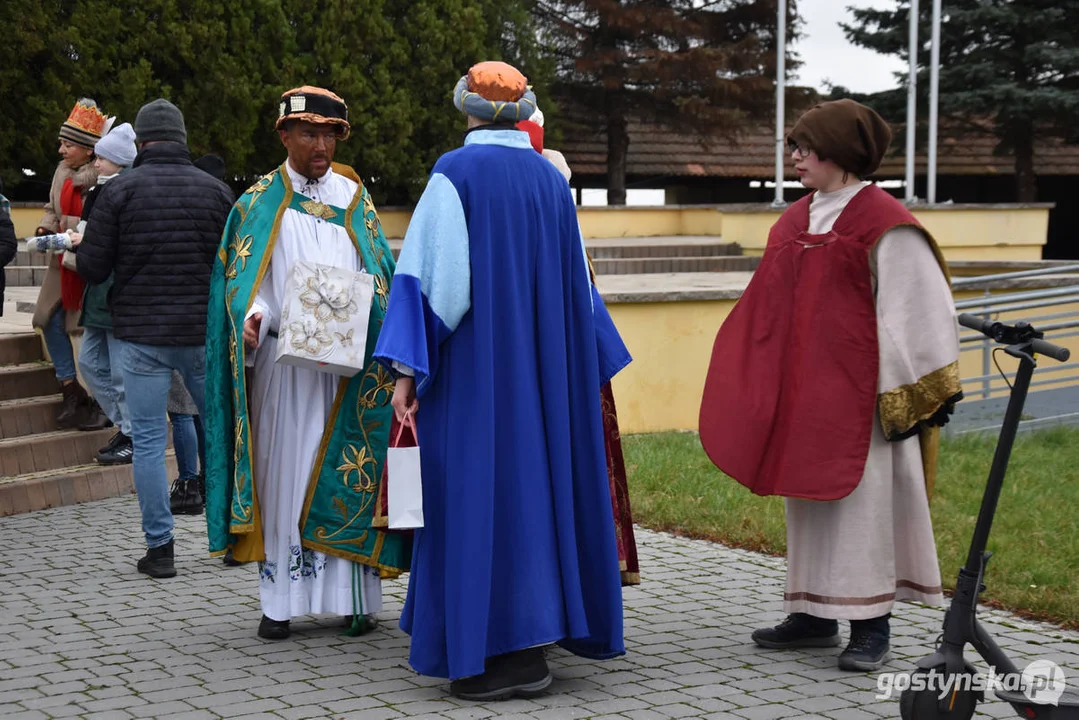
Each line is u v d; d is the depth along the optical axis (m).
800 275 4.55
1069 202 34.34
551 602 4.12
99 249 5.66
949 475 7.98
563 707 4.02
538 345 4.21
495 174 4.16
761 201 34.56
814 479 4.39
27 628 4.88
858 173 4.56
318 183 4.90
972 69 27.95
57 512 6.98
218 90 20.44
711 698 4.11
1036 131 30.33
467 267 4.09
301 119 4.75
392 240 21.78
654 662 4.52
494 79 4.24
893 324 4.40
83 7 19.75
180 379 6.70
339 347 4.57
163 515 5.65
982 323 3.68
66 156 7.43
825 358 4.46
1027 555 5.95
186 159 5.92
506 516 4.11
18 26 19.17
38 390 7.91
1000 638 4.76
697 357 10.71
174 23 20.11
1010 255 20.19
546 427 4.20
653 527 6.71
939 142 32.81
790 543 4.58
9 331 8.45
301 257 4.79
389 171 22.58
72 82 19.84
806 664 4.50
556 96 29.20
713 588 5.56
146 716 3.91
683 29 28.12
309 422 4.73
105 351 6.96
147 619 5.02
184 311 5.70
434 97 23.39
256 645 4.69
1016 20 27.73
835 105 4.53
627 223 23.30
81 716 3.91
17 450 7.25
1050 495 7.45
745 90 28.55
